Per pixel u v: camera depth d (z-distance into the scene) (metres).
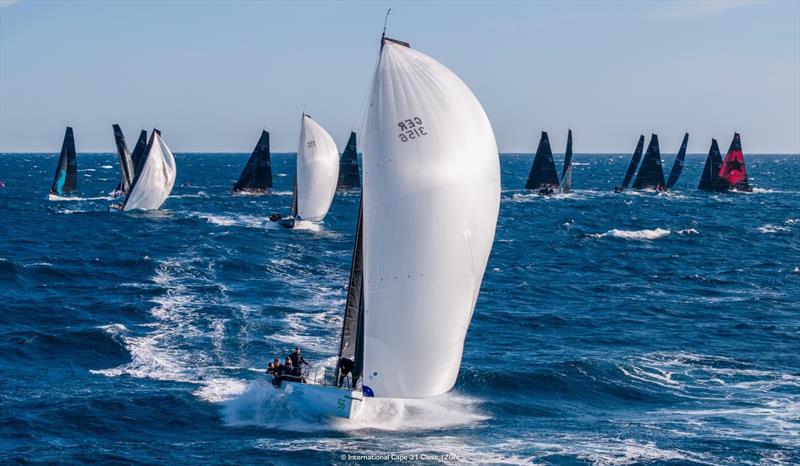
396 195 52.88
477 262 54.41
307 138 176.62
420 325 53.56
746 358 81.06
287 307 98.88
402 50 53.75
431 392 54.28
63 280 114.25
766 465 54.72
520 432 60.62
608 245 168.88
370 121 53.59
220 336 84.81
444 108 53.09
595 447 57.53
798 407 66.44
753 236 184.50
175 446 56.94
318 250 150.75
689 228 198.62
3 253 140.25
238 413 62.75
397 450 56.19
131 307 96.50
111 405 64.12
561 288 118.88
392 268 53.31
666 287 120.62
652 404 68.00
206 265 128.50
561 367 75.06
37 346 79.88
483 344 86.19
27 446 56.62
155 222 191.38
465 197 53.06
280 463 54.06
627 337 89.56
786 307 105.94
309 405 61.44
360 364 59.38
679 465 54.50
